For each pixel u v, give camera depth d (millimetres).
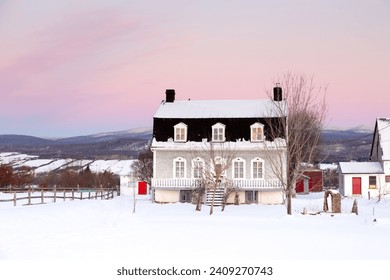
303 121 44688
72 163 158000
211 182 47375
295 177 40250
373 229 30656
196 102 58125
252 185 51969
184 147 53781
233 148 52125
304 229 30688
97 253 22219
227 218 36875
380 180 66750
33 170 124625
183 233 28578
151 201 55719
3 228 29000
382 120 70312
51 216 35125
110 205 47969
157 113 56531
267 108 54000
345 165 68812
